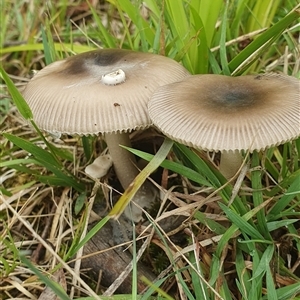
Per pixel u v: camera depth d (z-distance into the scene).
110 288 0.15
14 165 0.18
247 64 0.19
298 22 0.21
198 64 0.19
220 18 0.22
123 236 0.18
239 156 0.16
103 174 0.19
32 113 0.16
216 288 0.14
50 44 0.22
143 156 0.15
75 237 0.16
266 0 0.21
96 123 0.15
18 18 0.28
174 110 0.14
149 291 0.14
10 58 0.27
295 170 0.17
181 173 0.16
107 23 0.27
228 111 0.14
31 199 0.20
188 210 0.17
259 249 0.16
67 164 0.21
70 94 0.15
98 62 0.17
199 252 0.16
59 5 0.29
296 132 0.13
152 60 0.17
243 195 0.16
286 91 0.14
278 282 0.15
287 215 0.16
